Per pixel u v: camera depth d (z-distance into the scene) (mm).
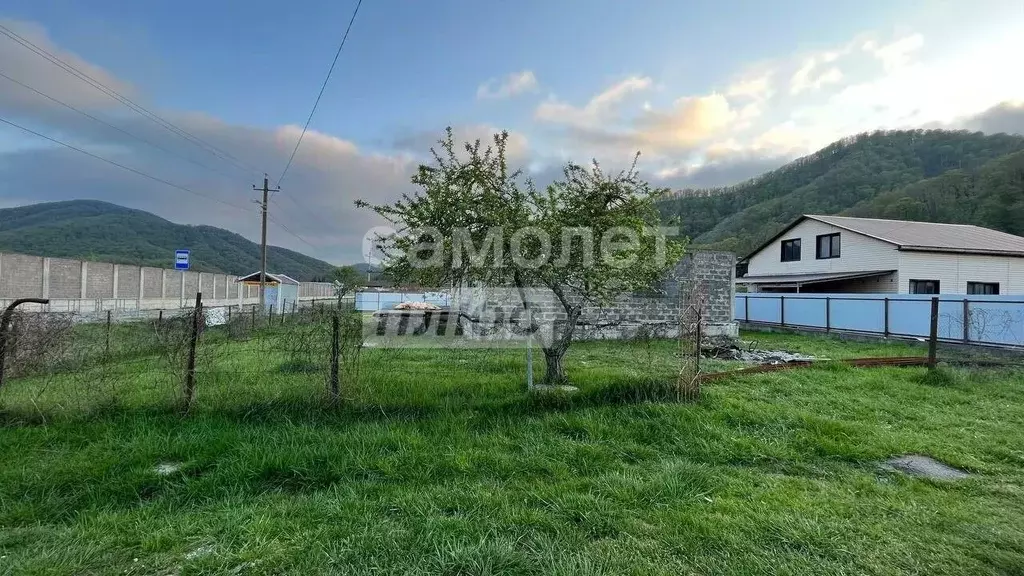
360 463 3312
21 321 4652
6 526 2600
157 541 2371
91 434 3945
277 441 3689
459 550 2236
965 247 18422
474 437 3926
